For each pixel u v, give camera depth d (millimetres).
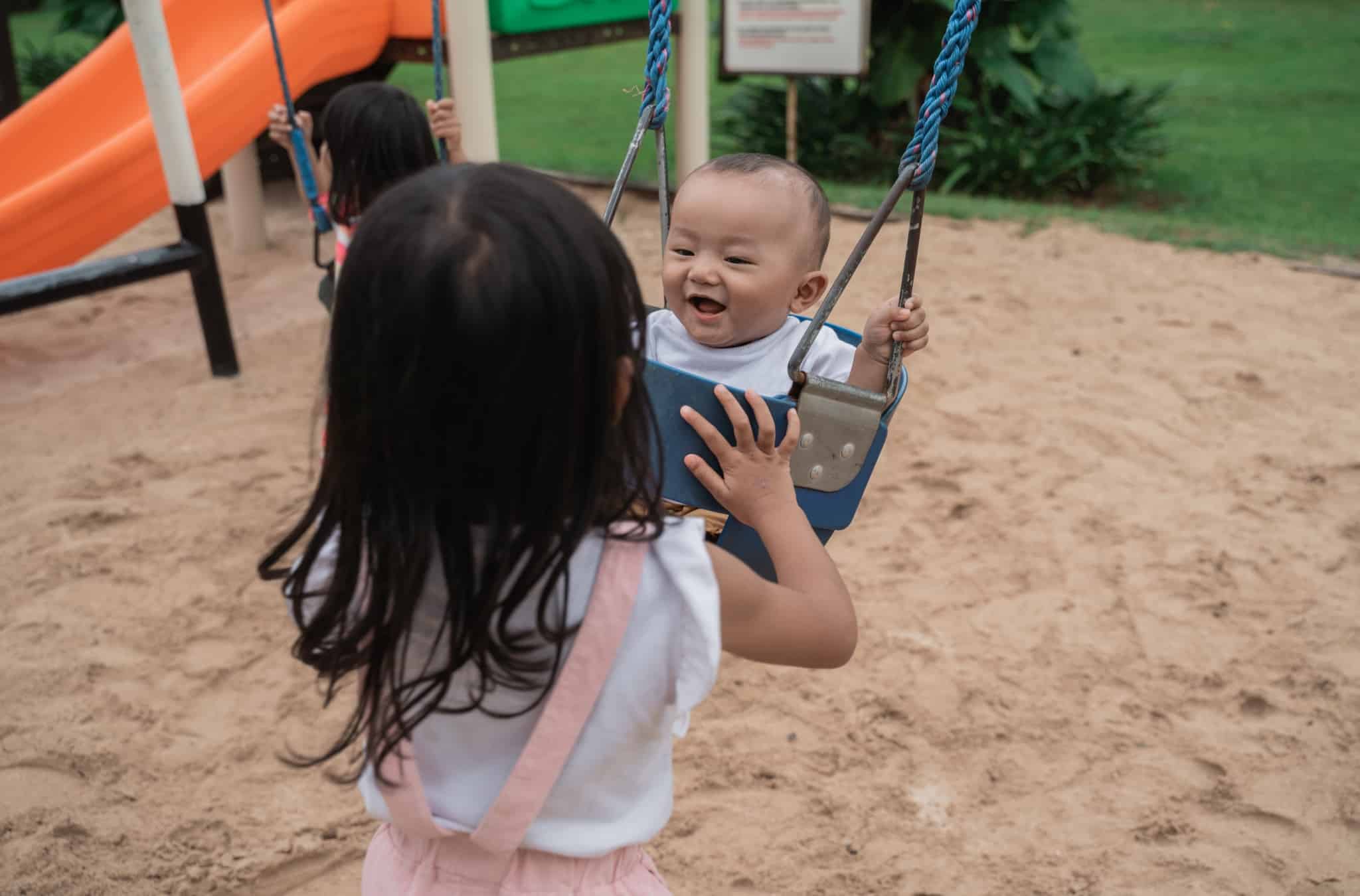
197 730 2760
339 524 1005
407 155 3090
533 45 5613
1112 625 3182
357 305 867
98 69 5465
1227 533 3639
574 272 864
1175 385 4754
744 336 1578
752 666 3043
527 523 919
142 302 5898
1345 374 4844
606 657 1001
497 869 1113
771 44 7379
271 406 4609
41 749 2660
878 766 2660
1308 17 15320
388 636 966
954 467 4070
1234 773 2605
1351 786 2557
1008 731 2764
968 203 7613
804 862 2373
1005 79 8336
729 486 1189
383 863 1203
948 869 2354
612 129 10070
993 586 3375
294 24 5184
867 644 3109
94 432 4387
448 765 1099
